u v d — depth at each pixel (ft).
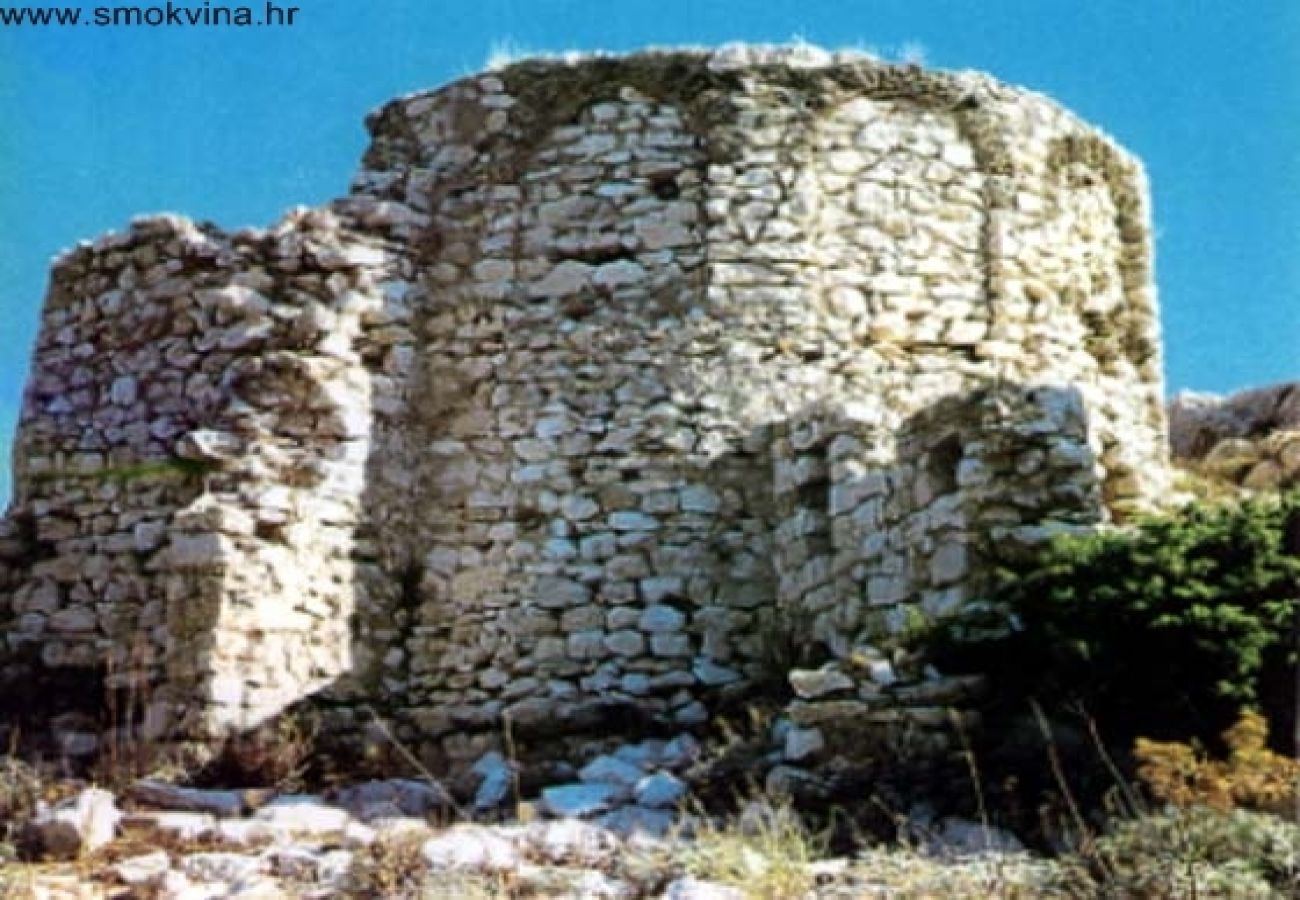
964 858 31.12
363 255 53.52
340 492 50.60
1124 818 31.32
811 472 47.65
